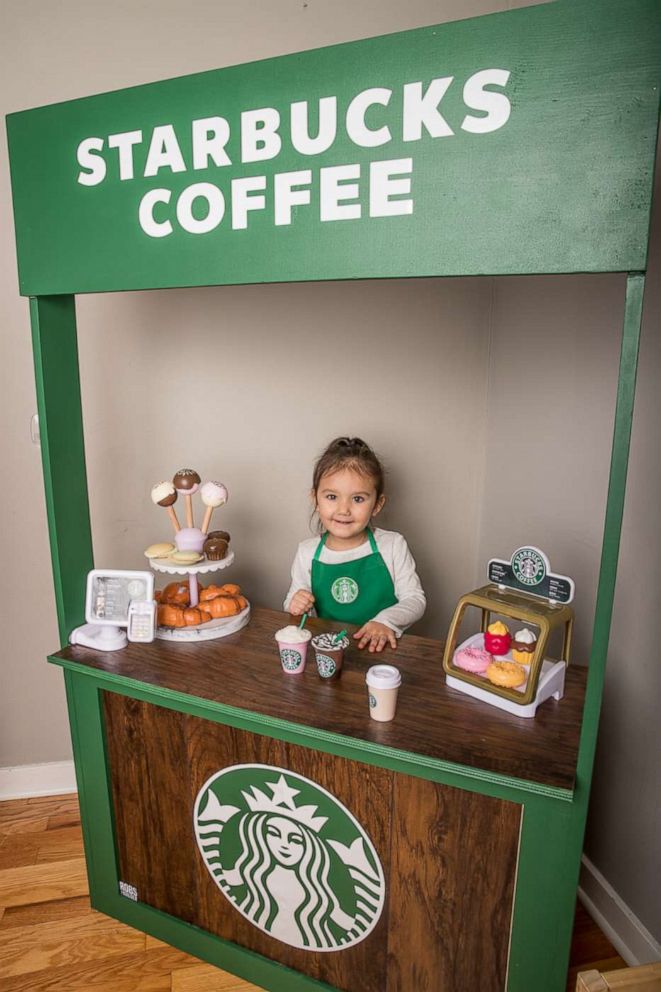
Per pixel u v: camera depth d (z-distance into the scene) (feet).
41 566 6.08
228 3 5.34
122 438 6.05
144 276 3.71
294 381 6.11
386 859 3.76
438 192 2.96
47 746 6.45
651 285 4.13
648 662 4.33
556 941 3.48
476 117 2.83
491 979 3.71
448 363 6.22
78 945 4.73
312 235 3.25
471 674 3.91
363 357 6.11
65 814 6.15
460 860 3.58
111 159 3.63
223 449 6.19
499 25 2.72
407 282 6.00
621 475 2.90
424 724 3.59
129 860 4.75
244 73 3.22
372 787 3.67
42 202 3.87
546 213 2.81
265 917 4.30
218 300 5.90
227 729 4.03
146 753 4.39
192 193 3.47
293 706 3.78
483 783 3.31
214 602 4.76
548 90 2.70
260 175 3.29
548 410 5.30
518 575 3.92
